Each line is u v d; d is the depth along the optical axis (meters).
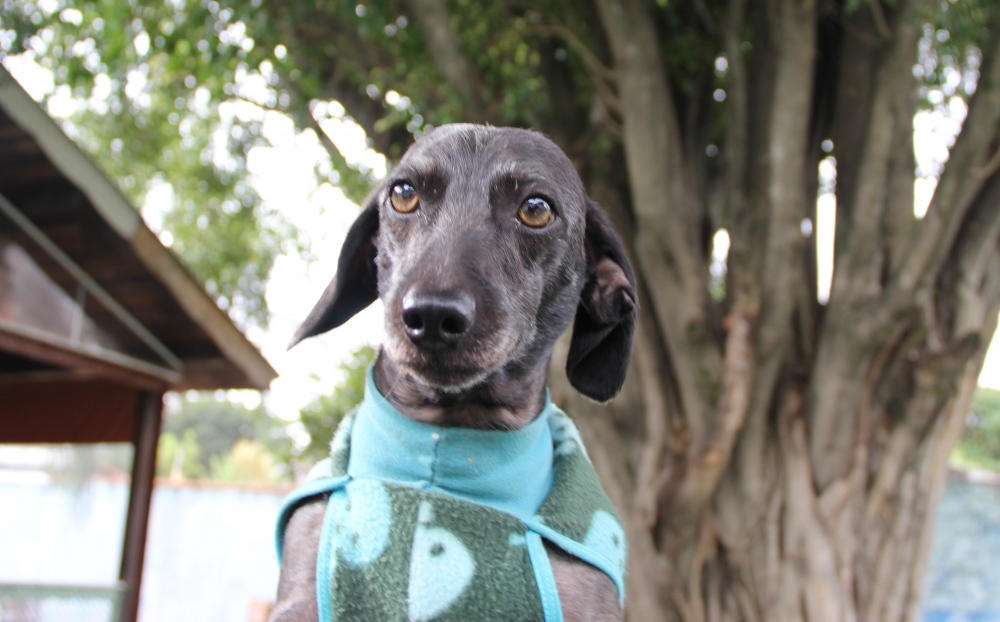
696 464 4.59
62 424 8.50
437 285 1.84
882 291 4.78
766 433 4.93
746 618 4.66
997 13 4.71
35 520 14.52
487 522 1.93
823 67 5.81
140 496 7.76
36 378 8.29
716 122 6.31
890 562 4.76
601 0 5.17
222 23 6.50
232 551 15.48
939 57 5.71
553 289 2.25
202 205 11.23
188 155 10.34
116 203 6.23
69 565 14.30
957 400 4.98
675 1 6.18
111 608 7.41
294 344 2.41
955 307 4.97
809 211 5.57
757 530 4.77
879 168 4.88
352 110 7.47
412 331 1.83
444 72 6.07
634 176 4.98
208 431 45.34
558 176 2.27
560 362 4.97
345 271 2.41
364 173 8.12
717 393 4.77
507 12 6.26
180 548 15.62
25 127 5.63
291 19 6.24
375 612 1.87
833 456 4.87
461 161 2.15
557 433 2.40
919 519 4.85
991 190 5.01
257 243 11.55
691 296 4.89
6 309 6.25
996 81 4.48
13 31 6.72
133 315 7.30
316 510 2.13
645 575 4.57
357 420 2.27
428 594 1.84
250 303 11.82
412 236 2.10
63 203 6.21
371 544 1.92
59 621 7.02
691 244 5.19
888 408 4.97
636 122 4.97
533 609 1.87
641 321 5.17
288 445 9.53
